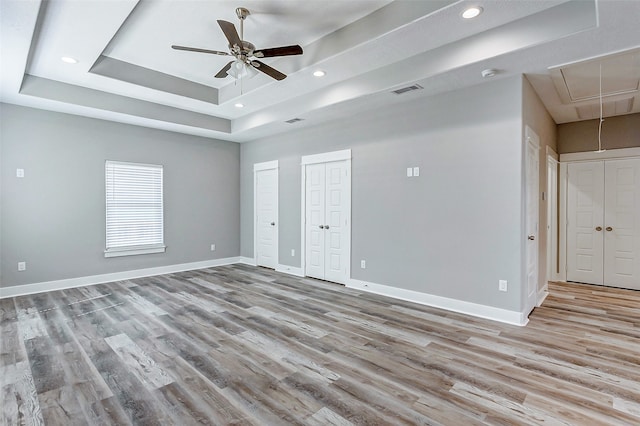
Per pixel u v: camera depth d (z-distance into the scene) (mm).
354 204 4809
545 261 4477
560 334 3078
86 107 4469
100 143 5105
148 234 5672
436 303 3924
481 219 3562
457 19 2695
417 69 3422
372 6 2936
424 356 2643
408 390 2168
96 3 2588
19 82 3670
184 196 6129
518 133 3303
